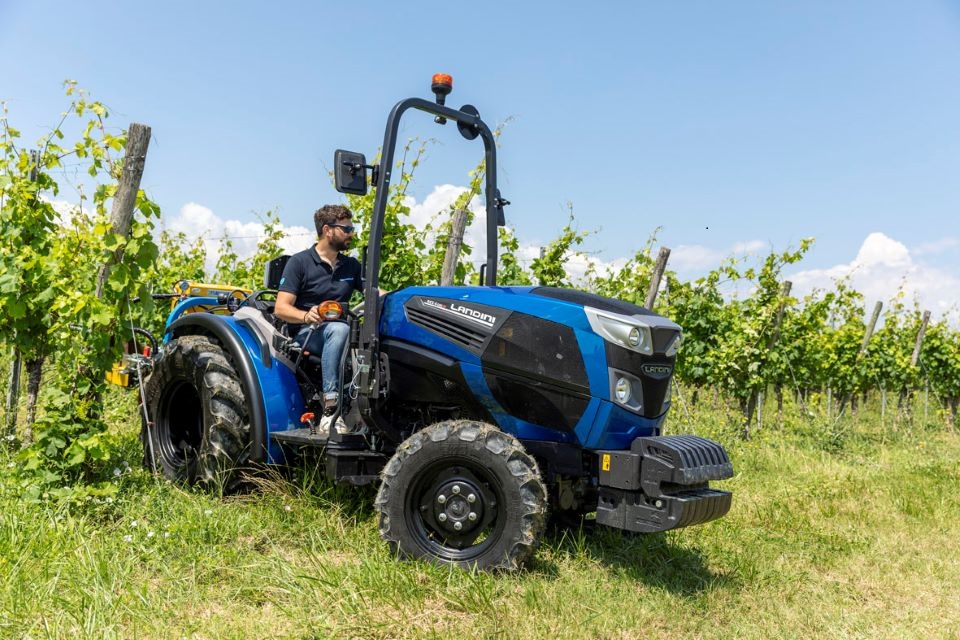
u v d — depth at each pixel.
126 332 4.58
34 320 5.04
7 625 2.82
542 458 3.97
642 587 3.80
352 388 4.14
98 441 4.34
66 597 3.10
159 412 5.08
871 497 6.19
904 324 14.74
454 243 7.38
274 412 4.41
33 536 3.60
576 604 3.41
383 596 3.31
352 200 7.83
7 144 5.14
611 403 3.69
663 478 3.51
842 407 12.61
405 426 4.30
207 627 2.97
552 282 8.87
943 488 6.62
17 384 5.78
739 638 3.32
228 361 4.73
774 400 14.50
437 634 3.03
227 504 4.37
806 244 9.74
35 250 5.23
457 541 3.73
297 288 4.51
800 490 6.26
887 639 3.47
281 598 3.29
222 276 10.61
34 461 4.23
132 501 4.27
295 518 4.21
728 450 7.79
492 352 3.87
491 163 4.67
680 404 9.00
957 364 14.48
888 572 4.44
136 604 3.07
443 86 4.30
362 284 4.79
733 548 4.63
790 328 11.45
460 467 3.72
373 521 4.27
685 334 10.46
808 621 3.59
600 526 4.43
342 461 4.04
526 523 3.55
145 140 4.35
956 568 4.54
